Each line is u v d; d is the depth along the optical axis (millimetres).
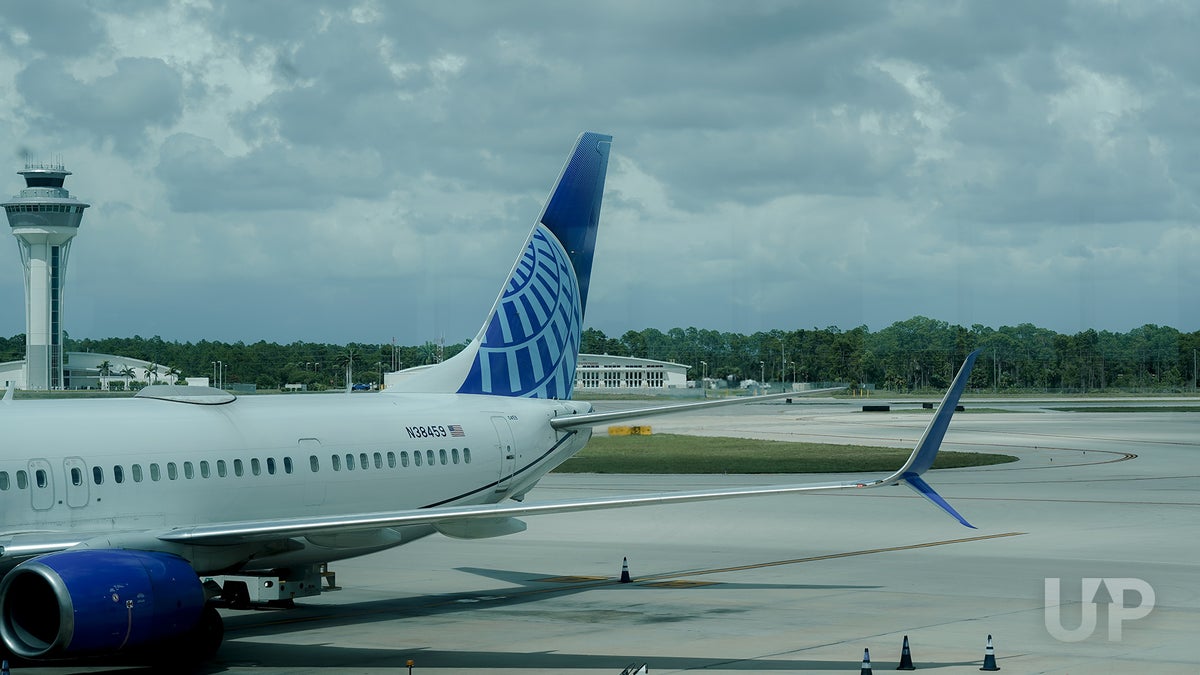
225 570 35875
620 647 34188
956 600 41125
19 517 31219
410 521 31766
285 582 38719
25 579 28766
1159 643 34031
